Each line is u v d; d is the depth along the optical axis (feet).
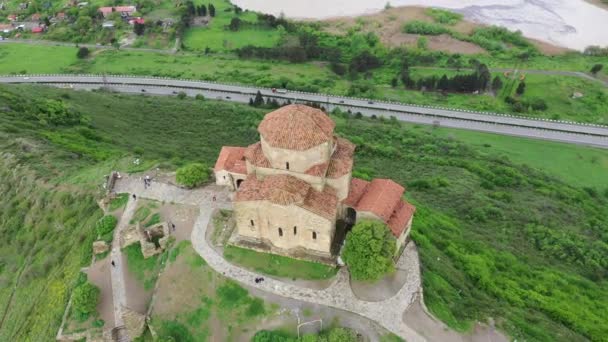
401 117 506.48
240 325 181.16
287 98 546.26
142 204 240.12
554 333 191.01
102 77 586.04
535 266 253.24
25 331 206.18
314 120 190.19
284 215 190.60
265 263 199.21
